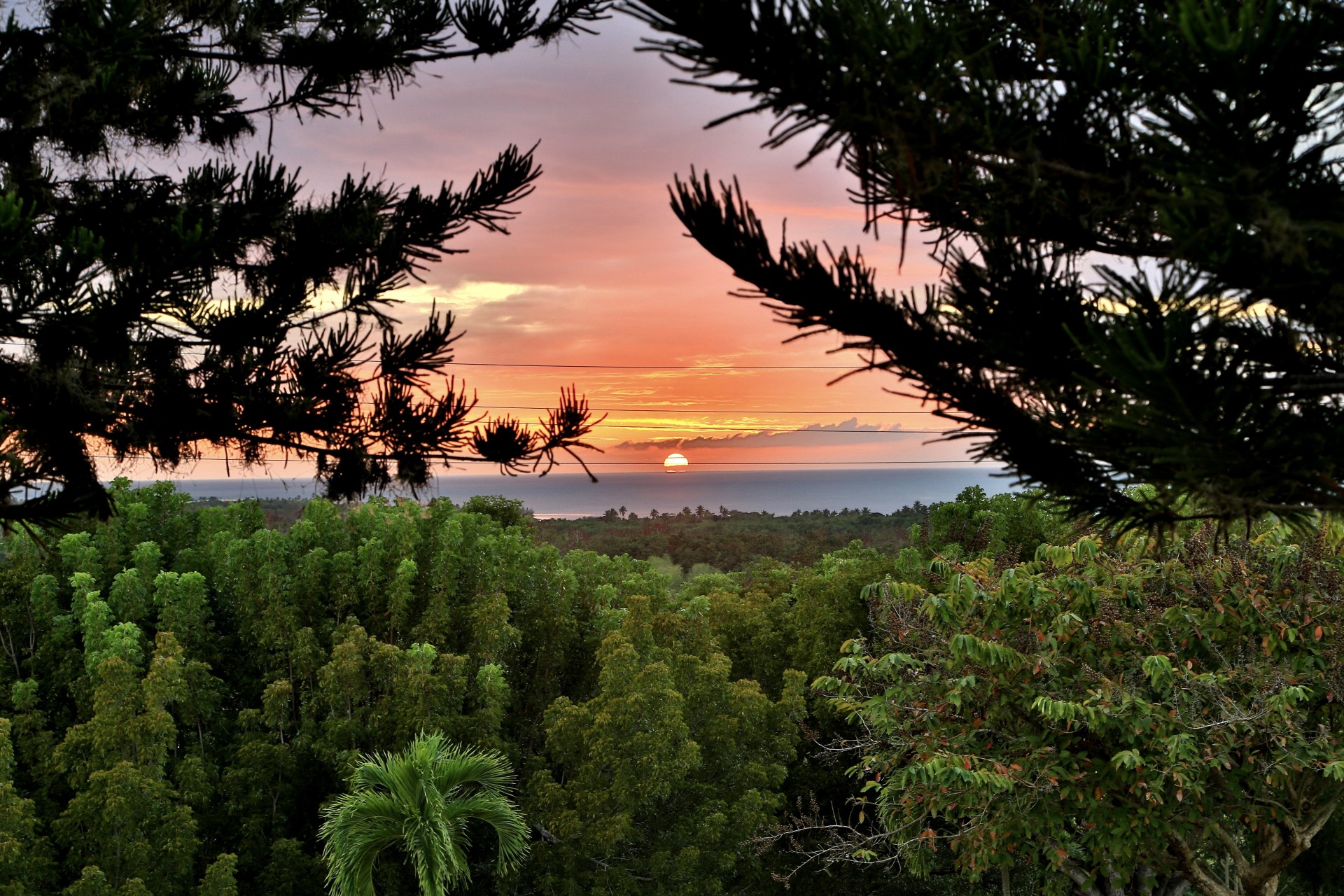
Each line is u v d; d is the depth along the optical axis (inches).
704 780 634.8
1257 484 92.0
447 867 458.9
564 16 251.0
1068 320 104.4
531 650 756.0
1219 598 354.0
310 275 206.5
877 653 458.6
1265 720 330.0
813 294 104.5
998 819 359.9
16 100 173.3
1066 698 352.2
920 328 106.0
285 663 667.4
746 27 88.8
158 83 216.2
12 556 661.3
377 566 695.1
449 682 620.1
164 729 515.8
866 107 90.9
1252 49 81.4
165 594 642.8
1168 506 105.7
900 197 106.6
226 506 769.6
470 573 729.6
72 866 502.6
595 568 850.1
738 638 830.5
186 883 538.0
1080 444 104.3
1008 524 741.3
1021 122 98.0
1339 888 586.6
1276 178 86.0
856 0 90.7
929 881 657.6
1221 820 447.5
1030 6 107.9
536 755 689.6
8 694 615.5
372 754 602.5
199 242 173.5
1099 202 103.7
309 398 200.7
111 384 176.7
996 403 107.3
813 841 584.7
